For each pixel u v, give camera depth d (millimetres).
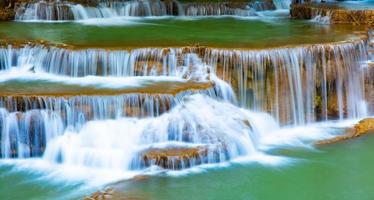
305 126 16141
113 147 13203
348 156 14039
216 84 15289
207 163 13188
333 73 16703
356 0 26203
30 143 13625
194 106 14234
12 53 16422
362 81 17016
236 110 14727
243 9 25094
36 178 12656
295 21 23000
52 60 16172
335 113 16656
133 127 13641
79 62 15938
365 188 12445
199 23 22484
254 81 15914
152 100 13938
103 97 13828
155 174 12664
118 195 11734
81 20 22812
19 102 13672
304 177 12875
